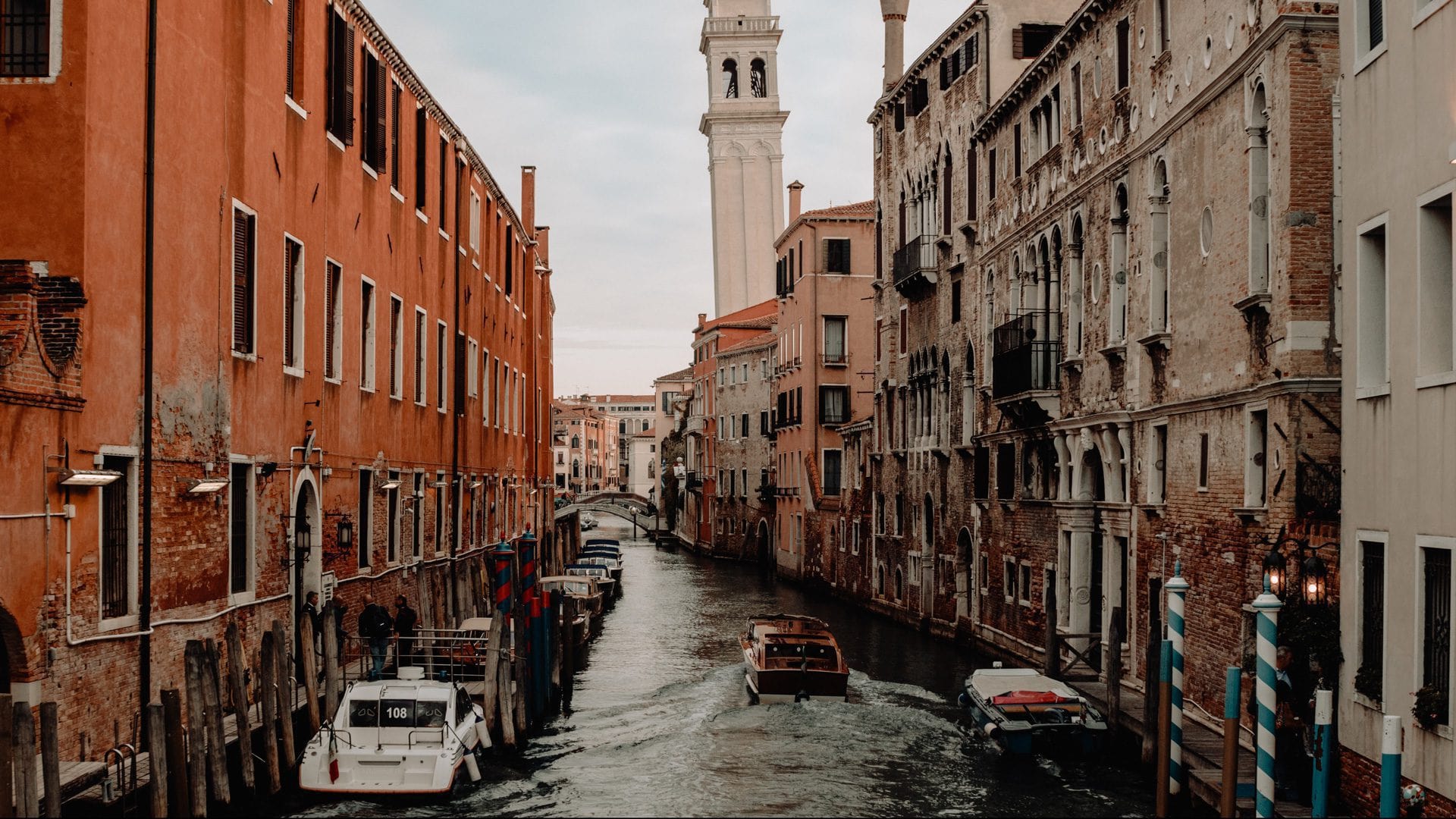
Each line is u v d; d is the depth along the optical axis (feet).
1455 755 38.32
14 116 45.70
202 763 43.91
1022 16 102.32
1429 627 40.65
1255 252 56.34
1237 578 57.57
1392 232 43.27
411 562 86.33
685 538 285.64
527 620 70.69
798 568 181.06
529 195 154.92
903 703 79.51
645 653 106.73
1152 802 55.47
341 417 71.67
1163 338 67.21
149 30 49.93
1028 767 61.87
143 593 48.73
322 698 60.44
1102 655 78.02
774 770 61.93
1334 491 50.88
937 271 115.85
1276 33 53.57
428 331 91.71
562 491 490.08
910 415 124.47
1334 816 44.86
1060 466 84.48
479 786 57.41
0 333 41.73
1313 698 47.34
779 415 197.98
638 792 57.88
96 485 45.65
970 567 106.73
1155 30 69.36
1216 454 60.70
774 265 323.37
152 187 49.96
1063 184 84.84
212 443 54.85
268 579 61.26
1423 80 41.09
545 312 173.88
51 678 42.93
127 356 47.98
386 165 80.23
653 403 612.70
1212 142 61.67
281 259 62.80
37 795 36.83
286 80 63.52
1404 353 42.29
